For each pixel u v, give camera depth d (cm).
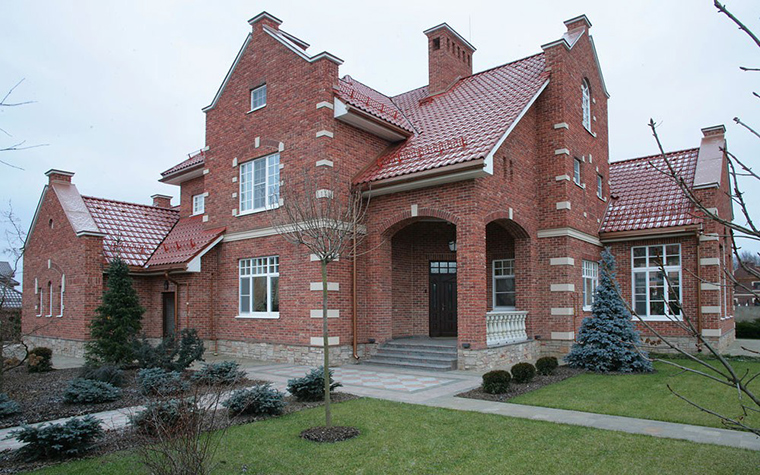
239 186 1873
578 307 1786
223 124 1961
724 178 2033
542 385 1184
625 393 1088
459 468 641
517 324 1659
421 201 1531
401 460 670
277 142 1714
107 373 1218
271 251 1708
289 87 1694
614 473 620
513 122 1528
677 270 1866
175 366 1367
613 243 2003
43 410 993
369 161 1711
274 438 763
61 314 2073
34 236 2352
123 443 762
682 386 1168
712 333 1769
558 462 657
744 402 990
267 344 1695
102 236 1966
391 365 1513
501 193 1569
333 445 731
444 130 1709
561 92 1788
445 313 1872
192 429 599
